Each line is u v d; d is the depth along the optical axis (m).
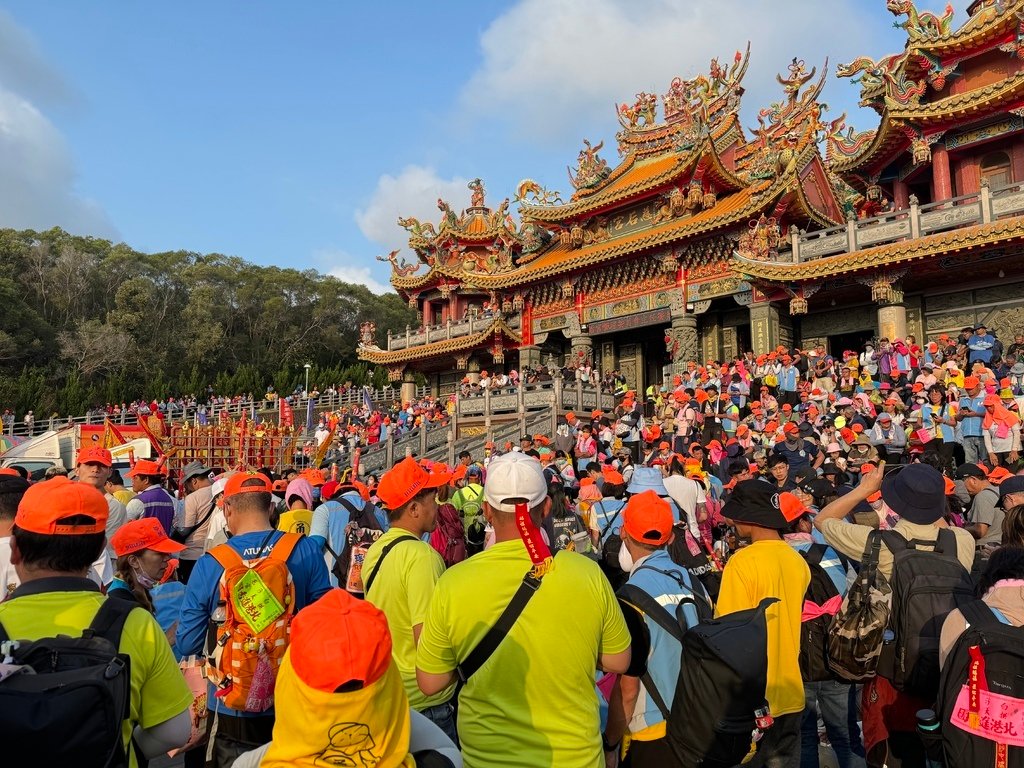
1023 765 3.31
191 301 96.62
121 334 84.56
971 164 28.78
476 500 11.17
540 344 45.38
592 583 3.40
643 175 42.31
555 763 3.15
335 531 7.31
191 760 5.44
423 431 31.64
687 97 42.94
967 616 3.67
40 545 3.16
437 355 49.06
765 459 15.88
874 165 31.95
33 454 28.98
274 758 2.32
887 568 4.64
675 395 25.80
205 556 4.47
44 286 91.50
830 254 28.78
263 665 4.22
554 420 30.73
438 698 4.58
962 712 3.50
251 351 98.69
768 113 37.59
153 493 8.88
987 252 25.72
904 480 4.74
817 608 5.17
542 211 43.81
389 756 2.35
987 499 9.06
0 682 2.52
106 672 2.65
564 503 10.64
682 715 3.99
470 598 3.32
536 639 3.23
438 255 52.81
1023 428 17.36
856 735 6.13
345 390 79.75
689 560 6.68
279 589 4.34
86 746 2.52
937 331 28.97
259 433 30.17
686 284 37.16
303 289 106.44
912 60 28.25
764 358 26.89
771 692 4.53
